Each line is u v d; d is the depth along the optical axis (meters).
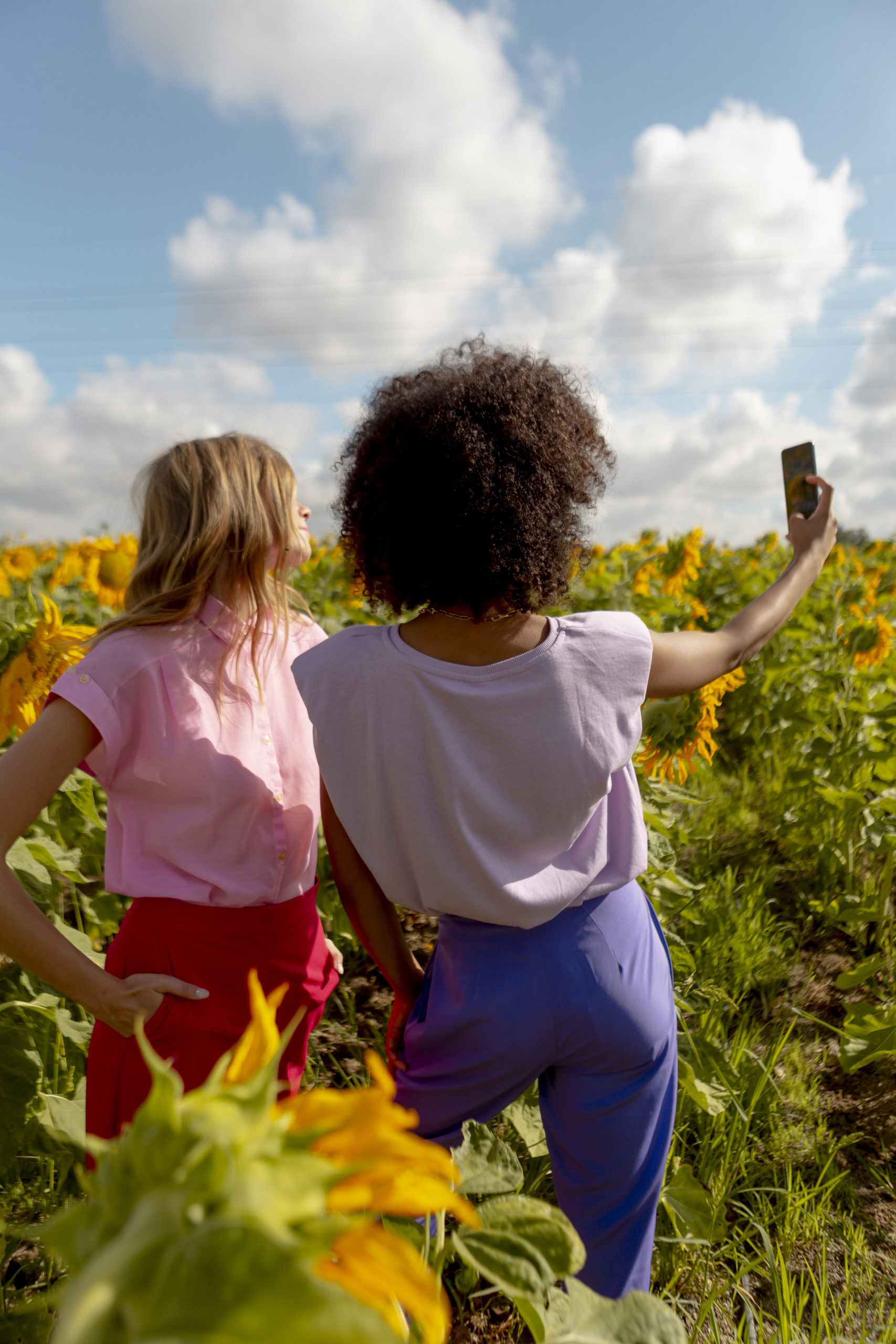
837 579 7.72
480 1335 1.75
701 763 4.59
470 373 1.28
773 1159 2.24
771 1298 1.88
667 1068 1.35
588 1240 1.38
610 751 1.22
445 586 1.23
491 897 1.24
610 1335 0.75
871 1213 2.12
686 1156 2.23
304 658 1.30
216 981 1.42
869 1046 2.45
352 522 1.38
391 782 1.25
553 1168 1.42
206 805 1.41
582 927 1.31
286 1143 0.48
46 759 1.33
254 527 1.49
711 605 7.73
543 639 1.26
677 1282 1.88
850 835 3.67
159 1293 0.39
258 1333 0.39
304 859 1.55
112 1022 1.36
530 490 1.20
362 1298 0.47
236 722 1.45
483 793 1.21
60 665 2.12
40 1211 1.89
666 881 2.88
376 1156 0.48
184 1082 1.40
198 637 1.43
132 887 1.43
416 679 1.22
